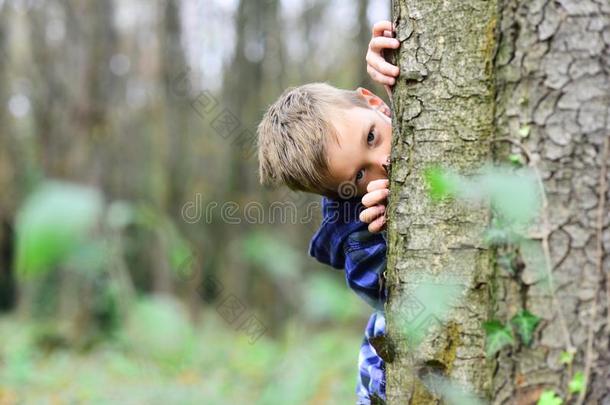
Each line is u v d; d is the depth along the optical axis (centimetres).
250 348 776
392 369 202
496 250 180
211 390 631
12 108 1485
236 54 1401
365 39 971
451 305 189
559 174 173
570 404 172
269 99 1402
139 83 1614
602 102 172
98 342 969
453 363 189
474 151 187
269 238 159
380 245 234
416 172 196
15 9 1453
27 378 764
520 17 176
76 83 1141
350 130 229
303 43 1427
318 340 532
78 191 85
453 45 191
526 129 175
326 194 244
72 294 1027
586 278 172
